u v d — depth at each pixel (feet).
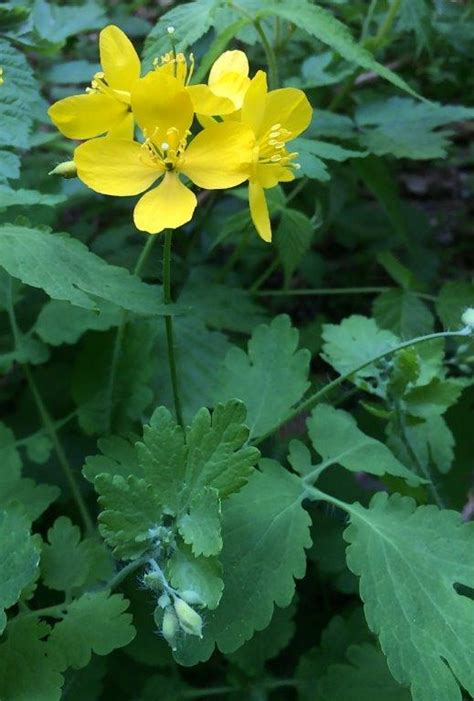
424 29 0.83
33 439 0.69
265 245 0.97
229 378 0.65
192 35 0.68
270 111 0.58
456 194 1.28
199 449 0.54
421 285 0.86
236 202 0.98
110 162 0.56
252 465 0.53
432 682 0.53
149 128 0.56
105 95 0.56
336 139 0.87
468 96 1.05
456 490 0.75
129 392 0.70
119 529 0.54
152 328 0.71
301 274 1.02
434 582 0.56
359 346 0.69
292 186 0.96
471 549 0.57
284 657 0.70
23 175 0.82
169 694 0.64
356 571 0.56
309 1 0.77
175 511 0.54
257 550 0.57
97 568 0.61
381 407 0.70
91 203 0.96
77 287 0.58
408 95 0.98
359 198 1.17
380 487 0.85
